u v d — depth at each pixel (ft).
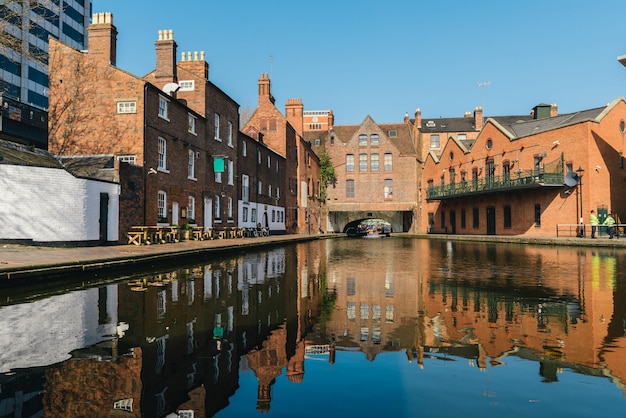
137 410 9.97
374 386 11.43
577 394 10.75
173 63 83.97
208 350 14.79
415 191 177.37
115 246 56.49
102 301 23.84
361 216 182.60
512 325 18.04
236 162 102.78
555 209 103.81
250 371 12.72
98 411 9.89
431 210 167.43
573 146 99.60
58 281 31.07
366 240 116.98
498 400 10.42
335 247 81.35
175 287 29.25
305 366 13.15
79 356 14.03
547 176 100.17
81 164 61.77
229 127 99.91
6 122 78.84
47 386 11.46
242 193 106.93
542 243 90.27
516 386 11.31
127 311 21.22
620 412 9.71
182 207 77.82
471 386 11.38
